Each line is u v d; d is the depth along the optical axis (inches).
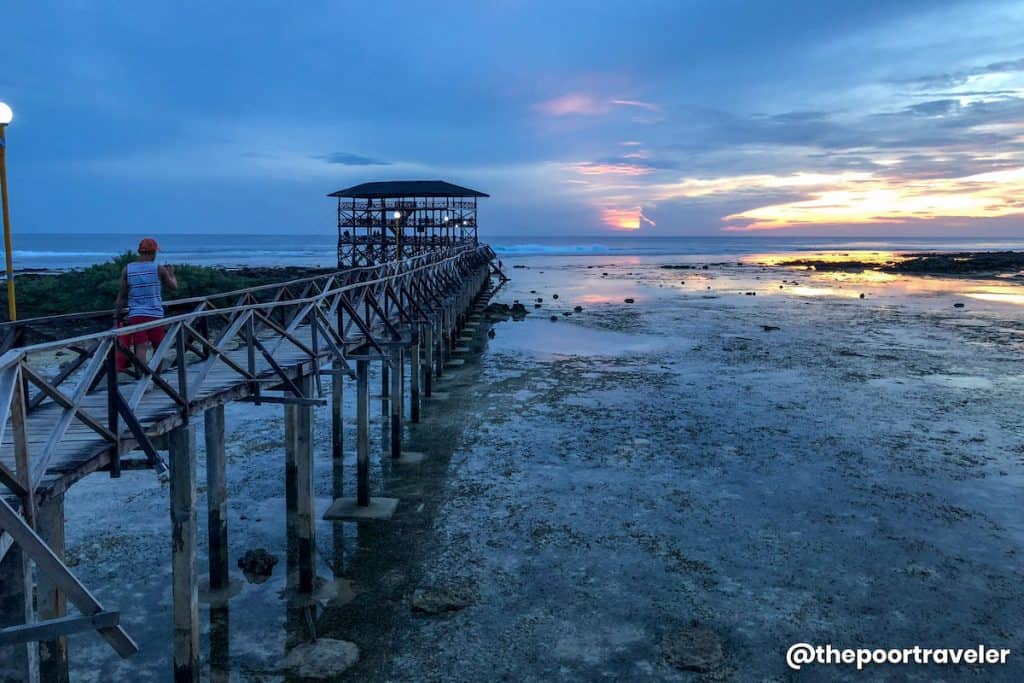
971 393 893.2
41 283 1256.8
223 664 343.3
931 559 452.4
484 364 1087.6
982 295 2231.8
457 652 354.3
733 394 887.1
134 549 463.5
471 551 464.8
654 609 393.4
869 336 1362.0
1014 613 391.5
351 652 352.8
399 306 715.4
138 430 260.5
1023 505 537.0
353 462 647.1
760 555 457.4
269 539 486.3
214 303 1253.7
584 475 602.2
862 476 597.0
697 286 2645.2
